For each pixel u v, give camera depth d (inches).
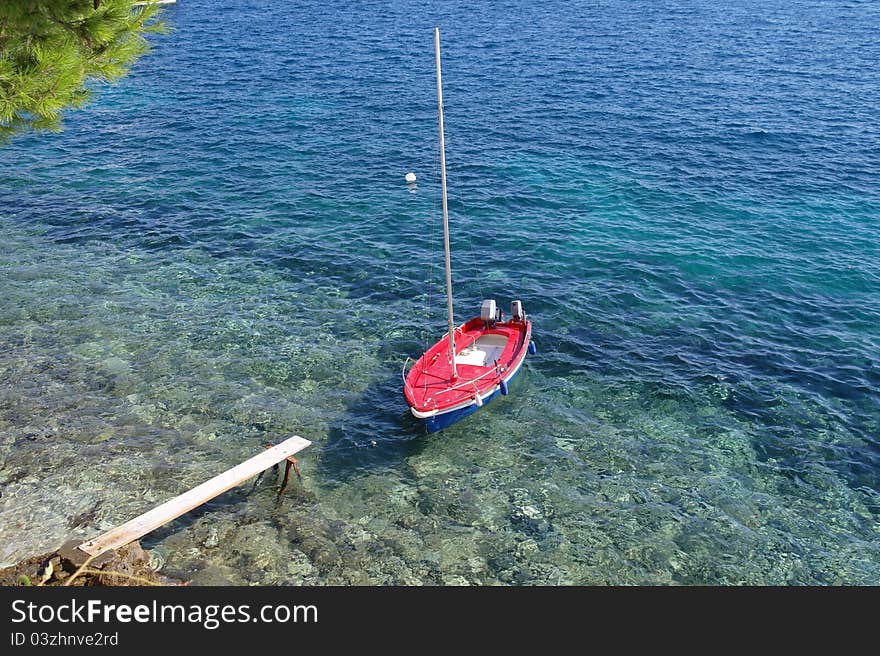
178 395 1173.7
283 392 1195.9
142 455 1046.4
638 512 976.9
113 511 946.7
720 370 1277.1
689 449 1094.4
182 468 1026.7
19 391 1162.0
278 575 871.1
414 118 2578.7
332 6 4729.3
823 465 1064.8
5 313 1369.3
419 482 1025.5
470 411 1123.3
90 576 813.2
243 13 4466.0
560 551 917.2
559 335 1378.0
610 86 2930.6
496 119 2564.0
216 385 1201.4
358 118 2581.2
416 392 1106.7
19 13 640.4
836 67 3125.0
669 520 965.2
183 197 1939.0
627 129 2459.4
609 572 890.7
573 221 1830.7
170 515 896.3
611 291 1524.4
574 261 1641.2
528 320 1363.2
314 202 1925.4
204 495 931.3
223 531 927.7
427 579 875.4
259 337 1336.1
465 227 1793.8
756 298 1499.8
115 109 2645.2
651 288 1536.7
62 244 1660.9
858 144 2299.5
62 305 1407.5
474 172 2122.3
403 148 2309.3
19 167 2108.8
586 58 3371.1
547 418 1155.9
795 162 2180.1
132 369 1231.5
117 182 2028.8
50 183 2005.4
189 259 1615.4
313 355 1291.8
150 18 769.6
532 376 1259.8
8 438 1063.6
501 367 1173.1
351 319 1409.9
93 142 2330.2
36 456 1031.6
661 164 2176.4
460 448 1091.3
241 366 1253.1
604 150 2283.5
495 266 1620.3
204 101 2755.9
